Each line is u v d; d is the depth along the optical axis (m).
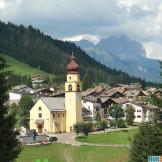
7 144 43.78
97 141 151.62
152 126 72.25
